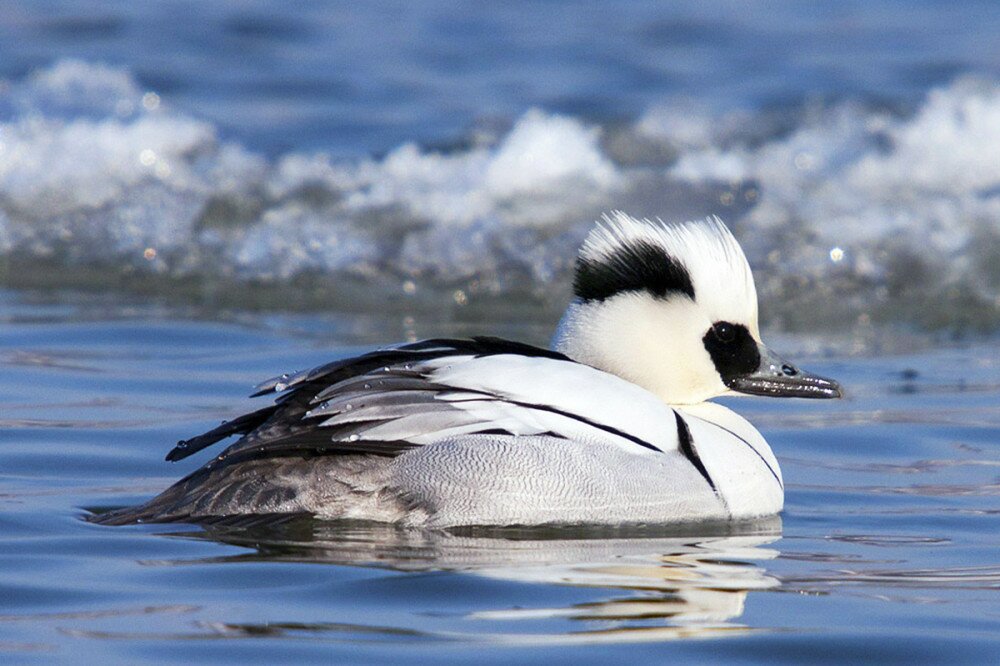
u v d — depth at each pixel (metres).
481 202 20.45
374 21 32.22
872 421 12.85
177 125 22.81
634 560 8.42
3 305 16.84
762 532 9.33
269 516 8.70
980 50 29.20
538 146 21.45
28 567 8.03
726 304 10.04
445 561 8.20
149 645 6.85
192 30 30.97
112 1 32.69
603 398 9.23
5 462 10.73
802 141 23.33
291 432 8.77
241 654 6.73
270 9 32.56
